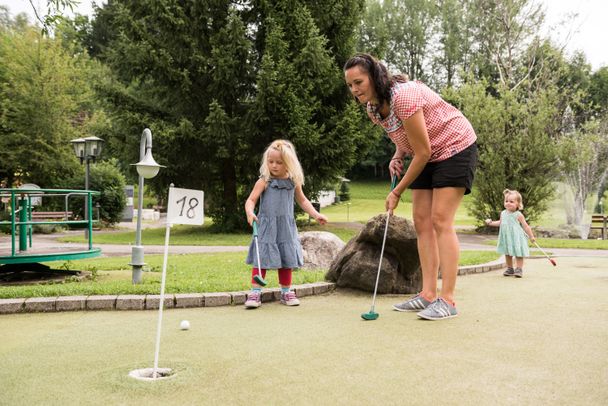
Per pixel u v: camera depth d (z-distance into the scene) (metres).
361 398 2.14
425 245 4.03
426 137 3.62
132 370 2.55
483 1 21.22
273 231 4.42
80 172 22.92
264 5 15.98
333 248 7.01
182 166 16.36
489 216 18.11
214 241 14.09
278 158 4.49
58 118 24.78
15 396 2.20
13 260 5.46
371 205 42.88
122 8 16.06
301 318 3.77
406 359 2.68
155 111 16.88
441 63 54.03
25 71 24.44
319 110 16.06
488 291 5.00
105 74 20.84
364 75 3.68
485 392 2.20
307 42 14.89
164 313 4.03
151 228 19.86
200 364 2.62
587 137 17.59
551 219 19.84
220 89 16.03
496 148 17.75
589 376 2.40
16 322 3.71
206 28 16.28
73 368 2.59
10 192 5.60
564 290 5.06
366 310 4.09
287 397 2.15
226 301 4.39
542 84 19.98
